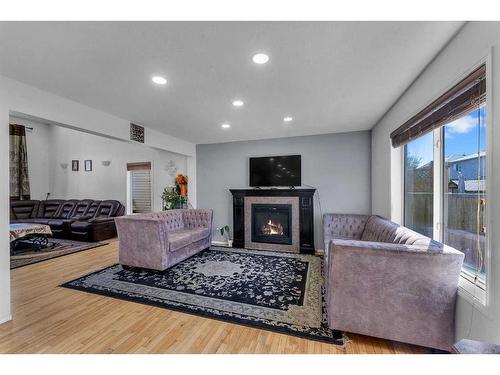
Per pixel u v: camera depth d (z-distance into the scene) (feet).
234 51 5.71
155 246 10.44
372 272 5.54
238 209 15.83
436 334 5.20
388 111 10.15
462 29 4.85
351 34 5.05
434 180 6.95
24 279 10.03
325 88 7.87
